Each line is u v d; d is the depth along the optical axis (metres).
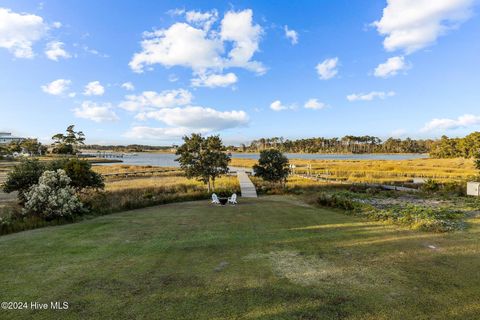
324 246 8.16
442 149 108.19
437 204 16.77
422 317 4.45
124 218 13.21
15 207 15.30
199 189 25.28
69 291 5.30
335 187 28.52
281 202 19.34
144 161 113.50
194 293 5.25
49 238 9.17
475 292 5.23
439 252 7.52
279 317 4.43
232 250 7.83
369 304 4.84
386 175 43.31
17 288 5.42
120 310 4.64
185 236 9.38
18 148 114.50
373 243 8.43
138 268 6.47
